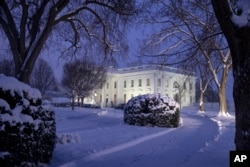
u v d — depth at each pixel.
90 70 40.00
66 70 41.00
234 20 6.04
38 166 6.63
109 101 77.31
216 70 28.77
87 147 9.38
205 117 29.45
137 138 11.62
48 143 7.11
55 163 7.30
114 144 10.07
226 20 6.15
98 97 79.56
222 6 6.14
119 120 23.59
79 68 38.78
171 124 17.41
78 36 15.66
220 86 31.44
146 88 70.56
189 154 8.89
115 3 13.76
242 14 6.04
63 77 45.66
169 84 68.75
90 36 15.79
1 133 5.59
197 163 7.67
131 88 73.75
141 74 71.88
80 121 22.88
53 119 7.53
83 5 13.69
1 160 5.51
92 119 24.94
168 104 17.53
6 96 6.07
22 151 5.96
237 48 6.07
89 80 40.47
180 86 56.31
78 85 38.50
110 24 14.74
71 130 15.92
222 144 10.73
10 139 5.73
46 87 52.88
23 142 6.00
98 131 13.98
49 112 7.28
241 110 5.98
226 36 6.30
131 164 7.63
